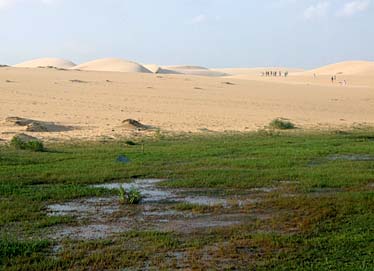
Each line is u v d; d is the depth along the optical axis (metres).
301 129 33.91
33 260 9.44
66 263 9.29
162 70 194.75
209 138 28.61
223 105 48.34
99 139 26.88
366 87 84.56
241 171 18.62
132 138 27.72
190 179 17.16
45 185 16.28
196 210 13.27
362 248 10.04
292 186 16.23
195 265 9.19
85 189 15.48
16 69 84.94
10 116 34.16
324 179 17.22
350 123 38.84
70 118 35.03
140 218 12.59
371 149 24.75
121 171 18.50
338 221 12.05
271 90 68.56
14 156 21.17
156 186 16.42
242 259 9.55
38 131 28.72
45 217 12.48
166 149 24.05
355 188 16.06
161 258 9.58
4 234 11.07
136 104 45.75
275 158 21.77
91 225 11.92
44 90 53.59
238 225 11.82
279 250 10.02
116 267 9.14
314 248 10.10
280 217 12.41
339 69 157.88
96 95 51.53
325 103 55.06
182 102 49.12
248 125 34.88
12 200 14.09
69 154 22.11
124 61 178.75
